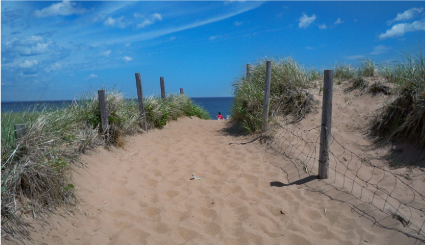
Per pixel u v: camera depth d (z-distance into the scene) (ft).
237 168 17.97
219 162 19.42
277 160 18.53
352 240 10.17
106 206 12.55
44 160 12.08
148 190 14.73
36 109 15.93
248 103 26.66
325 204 12.71
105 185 14.56
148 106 27.78
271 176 16.39
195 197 14.06
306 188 14.29
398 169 14.82
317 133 20.80
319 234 10.76
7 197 9.79
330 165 16.21
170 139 26.22
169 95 35.70
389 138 17.21
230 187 15.20
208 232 11.18
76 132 17.57
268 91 22.38
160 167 18.57
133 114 25.57
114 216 11.89
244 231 11.01
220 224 11.60
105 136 19.89
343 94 24.36
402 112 17.17
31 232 9.32
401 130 16.83
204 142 25.03
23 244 8.68
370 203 12.03
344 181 14.17
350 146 18.03
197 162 19.52
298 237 10.50
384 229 10.48
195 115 39.78
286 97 25.34
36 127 12.89
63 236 9.77
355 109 21.74
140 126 26.37
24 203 10.36
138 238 10.50
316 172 15.67
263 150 20.65
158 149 22.75
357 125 19.90
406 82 17.94
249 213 12.26
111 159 18.25
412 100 16.83
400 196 12.58
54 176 11.66
